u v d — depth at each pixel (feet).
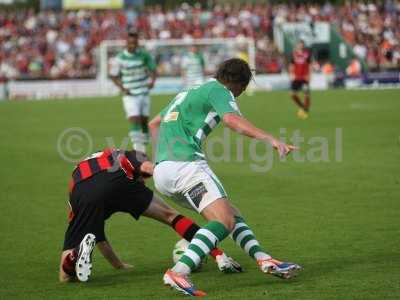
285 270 84.74
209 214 84.02
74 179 92.38
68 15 590.14
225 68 86.48
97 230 91.09
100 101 405.59
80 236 90.48
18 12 615.57
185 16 588.91
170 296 83.15
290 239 108.47
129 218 126.41
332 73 486.79
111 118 311.88
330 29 526.98
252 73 88.79
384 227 114.21
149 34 561.84
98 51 504.84
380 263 93.91
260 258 86.07
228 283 87.66
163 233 115.65
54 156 207.41
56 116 326.85
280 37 531.50
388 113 296.10
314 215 124.36
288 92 446.19
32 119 315.58
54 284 89.97
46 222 126.11
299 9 590.14
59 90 475.72
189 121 86.48
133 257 102.01
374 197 137.90
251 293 82.99
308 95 294.05
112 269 96.17
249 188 151.64
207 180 84.64
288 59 511.40
